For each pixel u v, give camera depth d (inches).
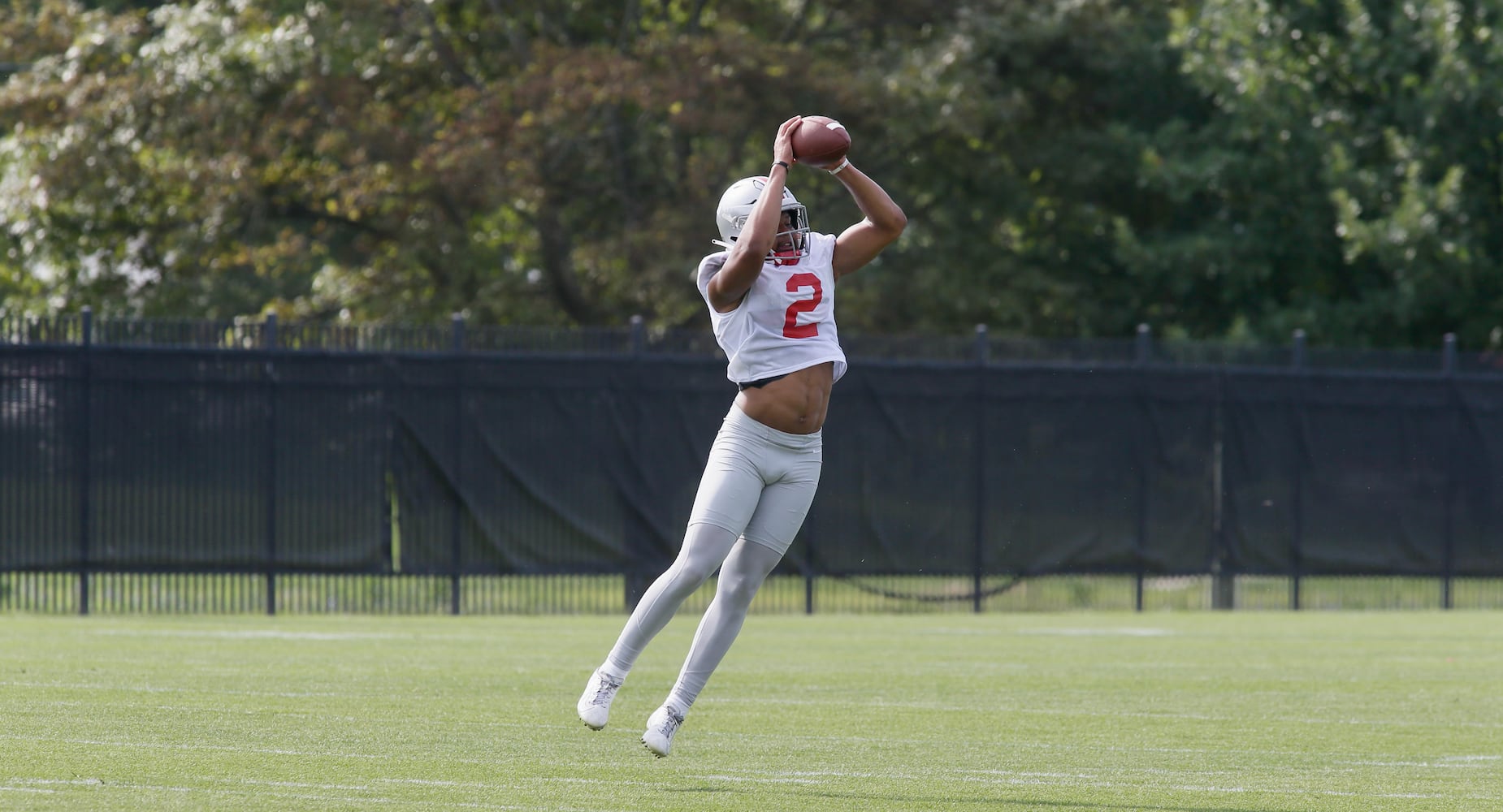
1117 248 3597.4
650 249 3299.7
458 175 3063.5
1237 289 3631.9
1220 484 2229.3
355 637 1595.7
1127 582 2218.3
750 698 1118.4
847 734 928.9
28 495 1898.4
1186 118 3826.3
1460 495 2297.0
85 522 1913.1
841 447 2103.8
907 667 1371.8
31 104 3240.7
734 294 736.3
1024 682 1255.5
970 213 3752.5
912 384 2129.7
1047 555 2164.1
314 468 1973.4
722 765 797.2
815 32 3671.3
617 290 3430.1
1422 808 713.6
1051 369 2174.0
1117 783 765.3
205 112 3068.4
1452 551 2290.8
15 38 3499.0
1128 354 2222.0
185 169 3117.6
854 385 2112.5
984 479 2145.7
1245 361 2274.9
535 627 1800.0
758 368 746.2
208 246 3400.6
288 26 3117.6
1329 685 1266.0
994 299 3644.2
